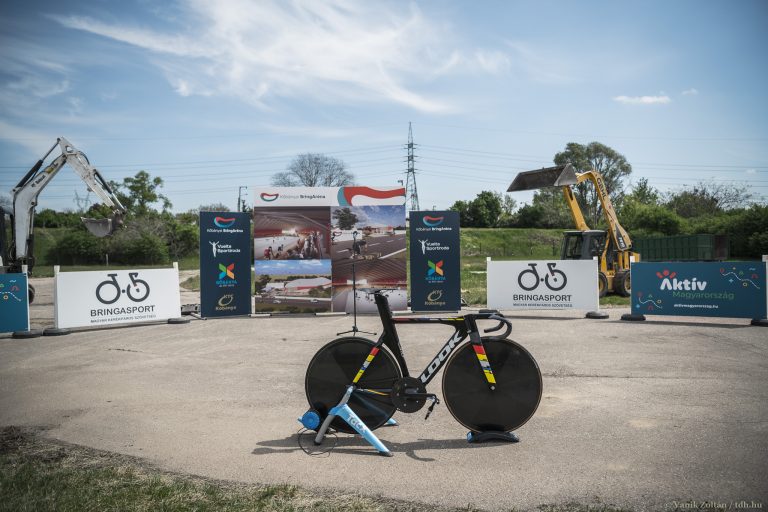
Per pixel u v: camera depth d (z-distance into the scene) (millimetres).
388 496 3459
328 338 10172
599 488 3533
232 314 13648
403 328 11086
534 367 4480
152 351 9008
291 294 14109
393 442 4543
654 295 11758
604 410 5312
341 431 4582
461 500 3391
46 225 60906
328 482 3691
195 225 57719
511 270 13148
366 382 4578
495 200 73875
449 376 4547
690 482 3600
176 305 12594
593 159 73500
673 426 4789
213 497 3439
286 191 14000
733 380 6492
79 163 15711
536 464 3979
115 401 5906
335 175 59906
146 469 3947
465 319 4527
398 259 14273
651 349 8500
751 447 4238
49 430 4922
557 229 66938
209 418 5273
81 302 11391
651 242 25797
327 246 14219
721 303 11109
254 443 4531
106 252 49312
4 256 16109
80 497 3428
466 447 4387
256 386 6555
